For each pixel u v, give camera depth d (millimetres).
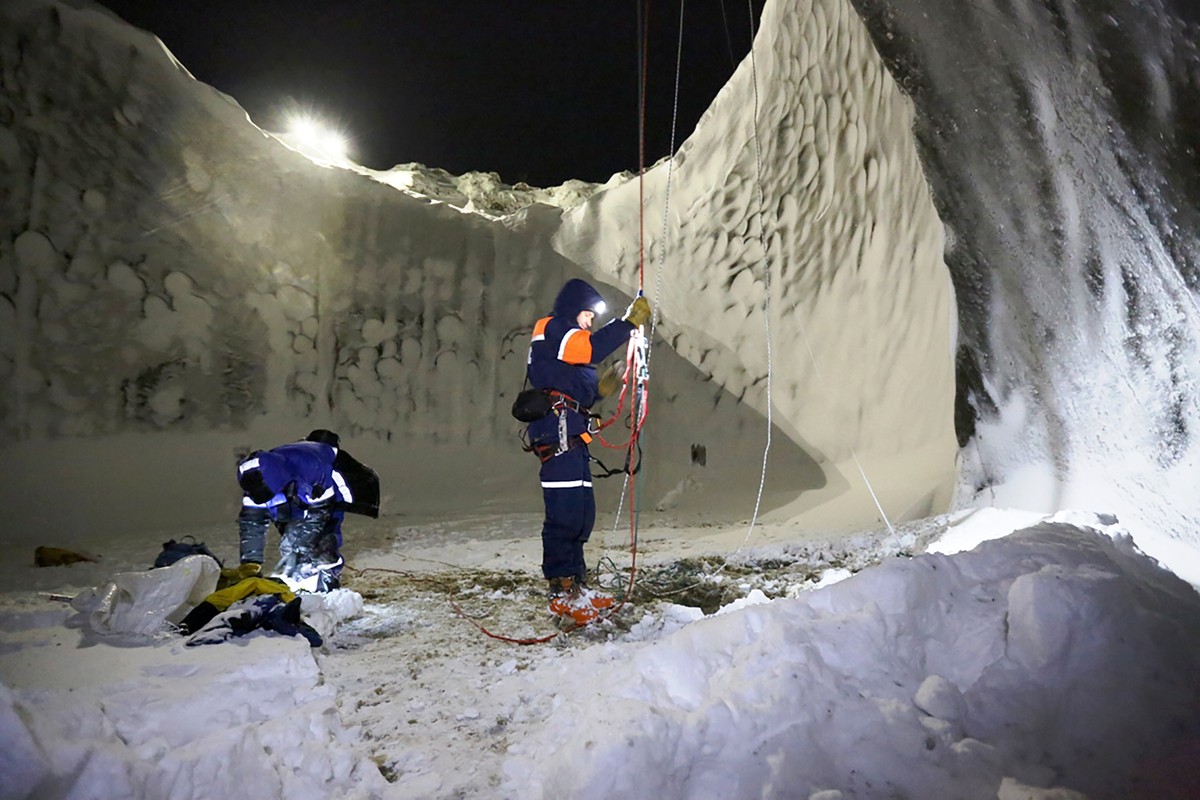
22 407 6488
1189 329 3242
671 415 8172
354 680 2885
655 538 5934
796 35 7305
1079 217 3590
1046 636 2242
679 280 8305
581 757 1958
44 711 2180
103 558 5355
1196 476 3420
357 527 6602
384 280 8055
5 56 6570
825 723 2117
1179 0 2473
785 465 7691
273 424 7477
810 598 2492
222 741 2127
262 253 7535
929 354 6645
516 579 4492
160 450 6934
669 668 2293
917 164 6523
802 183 7594
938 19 3736
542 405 3590
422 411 8023
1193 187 2818
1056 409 4215
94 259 6809
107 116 6949
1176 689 2150
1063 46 3109
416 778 2174
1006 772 1974
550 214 8773
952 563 2607
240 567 3654
